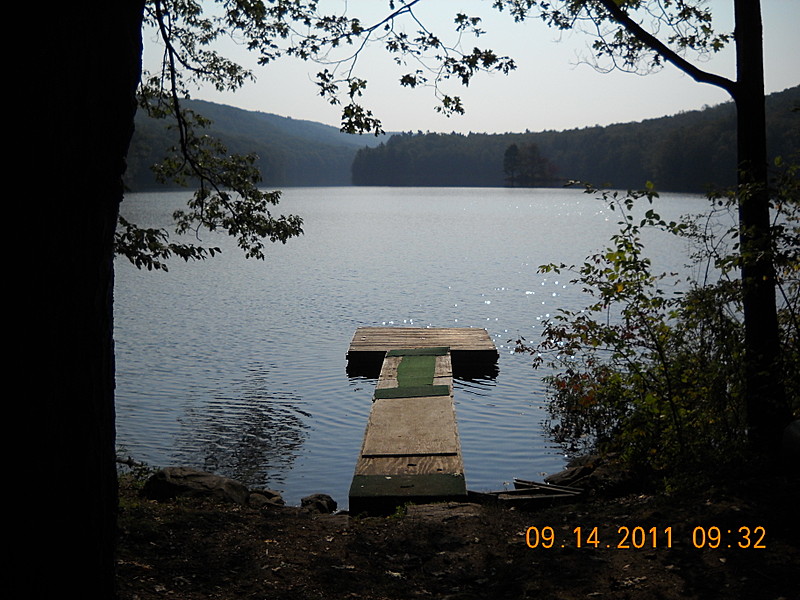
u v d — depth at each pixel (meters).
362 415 14.28
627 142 177.62
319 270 37.56
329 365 18.27
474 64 8.05
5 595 2.52
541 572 5.20
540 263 39.59
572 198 149.75
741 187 6.43
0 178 2.41
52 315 2.55
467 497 8.27
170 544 5.55
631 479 8.15
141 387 15.96
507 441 12.56
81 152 2.60
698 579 4.71
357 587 5.08
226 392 15.72
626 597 4.59
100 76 2.65
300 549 5.75
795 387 6.93
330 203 121.88
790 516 5.37
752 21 6.76
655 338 7.18
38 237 2.49
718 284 7.04
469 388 16.33
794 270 6.48
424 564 5.58
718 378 6.99
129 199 127.31
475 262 40.50
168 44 9.05
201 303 27.64
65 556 2.67
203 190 9.78
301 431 13.26
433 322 24.28
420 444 10.32
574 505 7.17
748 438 6.90
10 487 2.50
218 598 4.72
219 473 11.12
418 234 60.25
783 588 4.43
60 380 2.60
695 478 6.56
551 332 7.83
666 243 46.94
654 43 6.97
